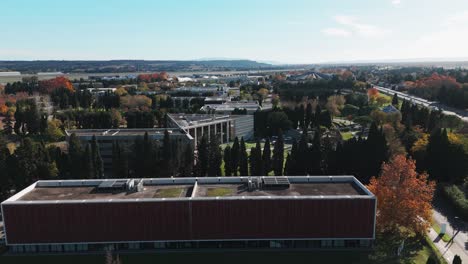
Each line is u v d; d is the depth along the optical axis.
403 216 67.69
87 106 199.75
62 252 66.12
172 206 65.75
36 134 150.00
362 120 165.12
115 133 122.81
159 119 170.00
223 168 114.06
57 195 69.75
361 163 97.88
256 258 63.84
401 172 69.62
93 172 96.19
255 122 174.12
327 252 66.00
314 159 100.75
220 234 66.62
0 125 161.75
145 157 100.88
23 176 88.38
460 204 82.06
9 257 64.44
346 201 66.25
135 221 65.94
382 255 65.12
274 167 104.12
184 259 63.53
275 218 66.50
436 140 99.94
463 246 69.12
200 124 146.38
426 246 68.38
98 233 66.00
